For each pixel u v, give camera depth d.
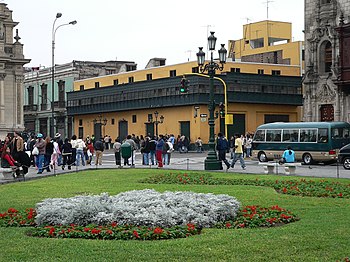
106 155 63.50
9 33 69.62
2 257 10.37
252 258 10.11
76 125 88.75
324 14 52.00
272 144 44.16
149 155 43.06
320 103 52.78
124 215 13.10
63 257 10.30
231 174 30.92
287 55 81.88
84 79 87.69
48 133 94.19
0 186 24.97
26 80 99.31
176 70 72.56
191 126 68.56
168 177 27.78
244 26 92.50
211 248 10.88
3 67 68.38
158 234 11.92
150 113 74.50
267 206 16.88
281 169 35.38
